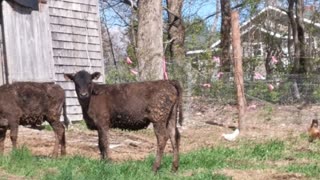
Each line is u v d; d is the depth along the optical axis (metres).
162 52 19.56
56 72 19.19
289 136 16.67
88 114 10.83
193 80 22.34
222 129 18.73
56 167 10.27
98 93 10.78
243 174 10.80
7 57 15.92
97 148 14.09
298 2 33.16
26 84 11.63
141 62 19.48
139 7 19.58
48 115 11.77
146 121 10.66
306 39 39.00
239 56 17.83
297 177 10.62
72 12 20.20
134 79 21.80
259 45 38.53
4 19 15.94
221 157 12.19
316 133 15.41
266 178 10.48
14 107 11.38
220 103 22.19
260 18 39.62
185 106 20.67
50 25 19.20
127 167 9.99
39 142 14.40
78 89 10.68
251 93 22.41
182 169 10.78
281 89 22.34
